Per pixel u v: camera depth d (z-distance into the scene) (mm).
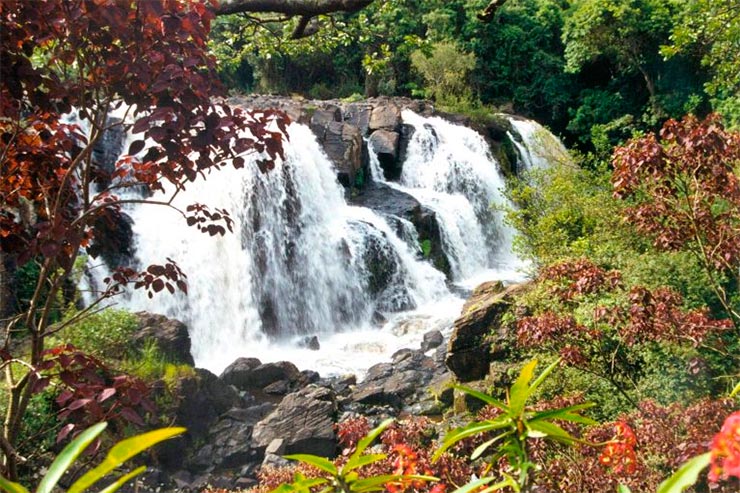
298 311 18625
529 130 30578
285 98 26062
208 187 18688
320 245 19359
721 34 16703
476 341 11844
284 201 19344
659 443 6004
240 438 11281
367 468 5152
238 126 4645
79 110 5207
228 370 13516
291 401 11852
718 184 6977
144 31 4555
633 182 6977
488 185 25562
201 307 17641
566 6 41844
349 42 11531
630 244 12695
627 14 33469
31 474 8289
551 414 1415
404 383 13578
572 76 38812
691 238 7234
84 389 4023
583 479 5289
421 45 11211
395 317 19094
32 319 4559
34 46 4812
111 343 11641
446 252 22172
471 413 11469
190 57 4578
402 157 25156
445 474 4516
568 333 7516
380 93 36844
